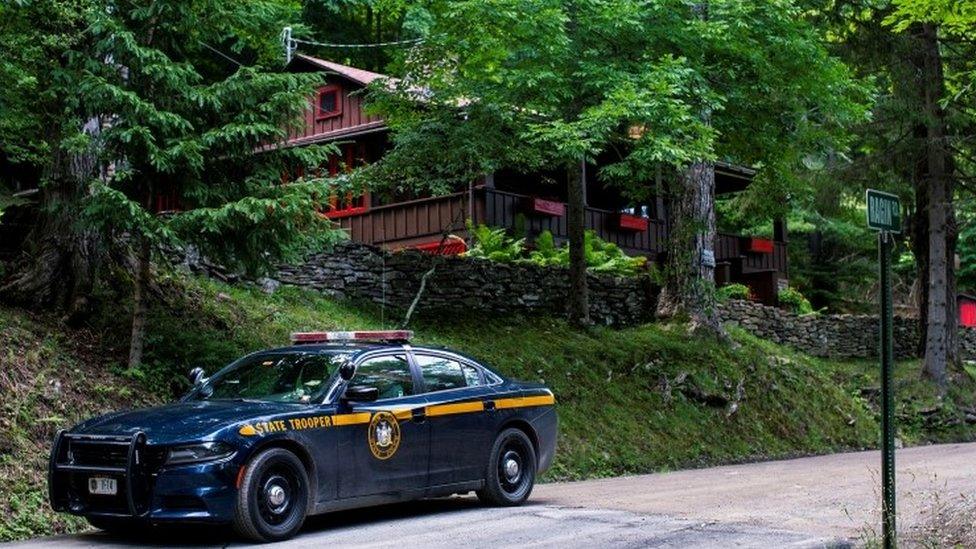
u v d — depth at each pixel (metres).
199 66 18.95
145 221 12.56
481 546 8.30
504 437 10.66
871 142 25.81
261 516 8.46
